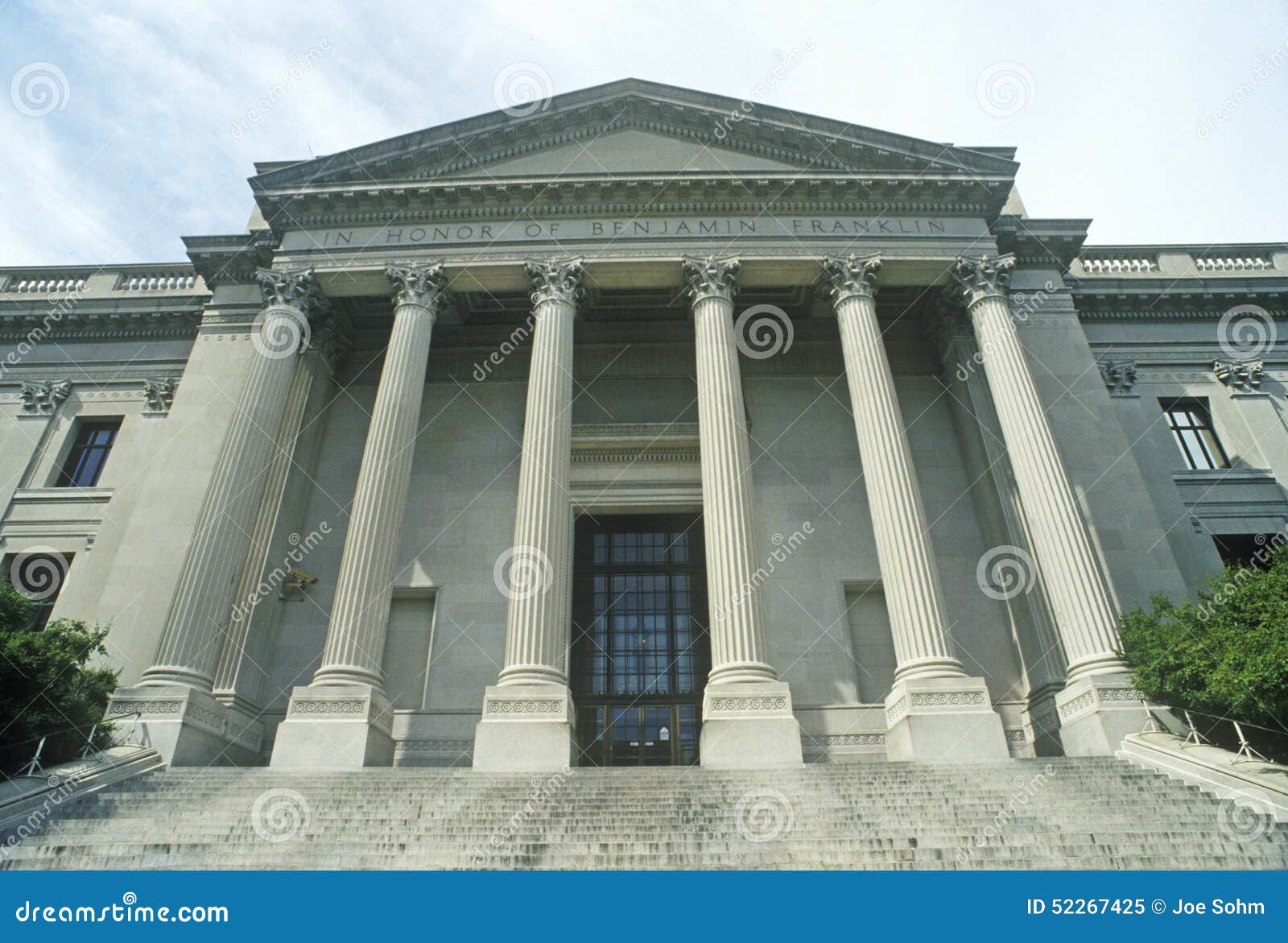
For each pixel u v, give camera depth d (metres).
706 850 13.20
